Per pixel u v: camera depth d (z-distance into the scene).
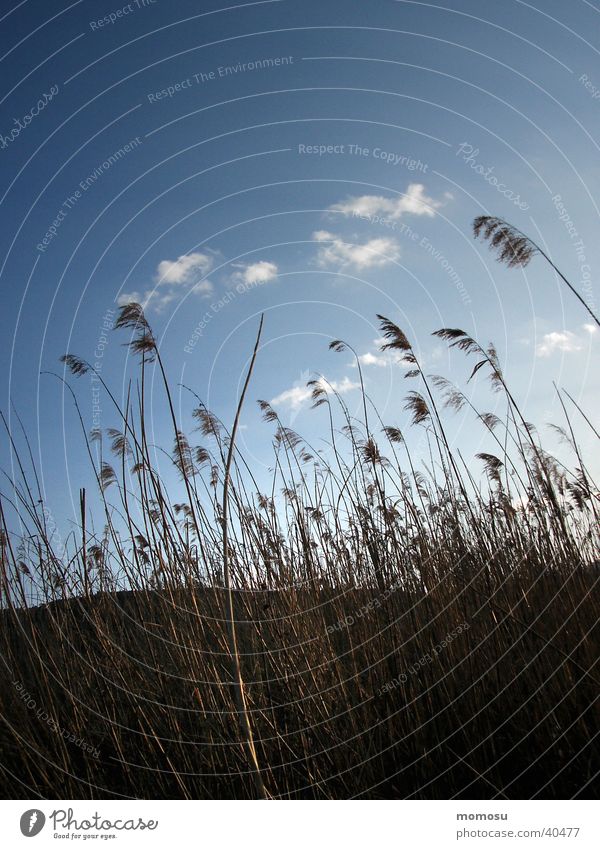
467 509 5.79
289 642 4.74
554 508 5.50
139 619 5.36
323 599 5.43
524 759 3.95
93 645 5.17
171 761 4.15
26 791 4.11
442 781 3.92
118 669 4.75
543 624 4.51
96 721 4.61
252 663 4.70
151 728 4.24
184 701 4.47
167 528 5.18
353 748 4.00
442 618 4.79
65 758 4.23
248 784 3.84
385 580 5.44
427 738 4.05
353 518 5.94
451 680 4.24
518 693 4.17
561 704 3.99
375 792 3.85
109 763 4.30
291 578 5.38
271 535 5.85
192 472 5.79
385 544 5.62
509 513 5.82
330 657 4.63
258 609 4.98
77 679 4.86
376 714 4.21
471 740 3.99
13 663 5.03
